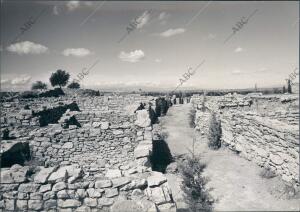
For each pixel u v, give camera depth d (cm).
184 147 2069
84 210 759
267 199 1208
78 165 1384
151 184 796
